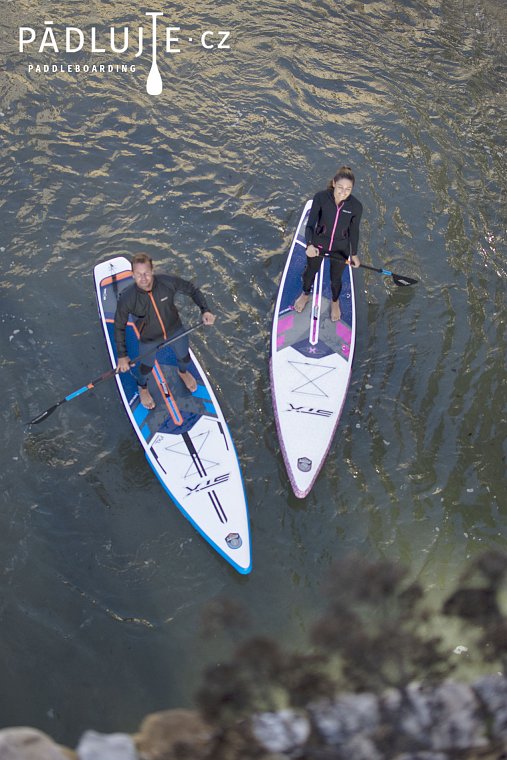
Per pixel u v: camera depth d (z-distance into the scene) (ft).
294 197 32.32
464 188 33.04
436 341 27.89
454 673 12.78
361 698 11.96
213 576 21.99
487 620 13.17
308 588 21.84
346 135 34.73
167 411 24.80
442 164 33.88
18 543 22.24
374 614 13.62
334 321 27.58
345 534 23.03
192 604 21.36
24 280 28.78
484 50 39.47
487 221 31.91
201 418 24.79
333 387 25.94
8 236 30.14
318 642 12.47
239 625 15.35
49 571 21.76
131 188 32.07
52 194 31.60
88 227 30.71
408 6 41.24
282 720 11.78
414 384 26.63
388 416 25.79
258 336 27.68
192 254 30.09
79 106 34.73
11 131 33.60
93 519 22.95
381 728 11.68
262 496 23.81
